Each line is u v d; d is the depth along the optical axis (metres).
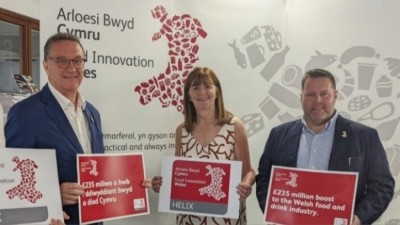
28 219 1.95
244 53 2.71
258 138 2.74
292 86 2.71
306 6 2.67
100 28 2.47
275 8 2.70
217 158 2.37
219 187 2.34
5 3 4.18
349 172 2.16
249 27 2.70
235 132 2.40
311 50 2.68
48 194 2.00
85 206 2.13
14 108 2.05
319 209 2.18
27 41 4.46
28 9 4.45
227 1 2.68
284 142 2.36
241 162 2.33
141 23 2.57
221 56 2.69
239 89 2.71
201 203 2.35
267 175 2.40
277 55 2.71
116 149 2.55
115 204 2.22
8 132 2.01
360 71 2.63
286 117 2.72
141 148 2.61
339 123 2.29
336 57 2.65
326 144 2.28
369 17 2.62
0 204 1.91
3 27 4.25
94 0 2.45
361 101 2.64
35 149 2.00
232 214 2.31
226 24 2.69
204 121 2.41
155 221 2.71
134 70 2.56
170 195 2.39
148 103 2.61
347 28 2.63
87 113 2.26
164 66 2.63
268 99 2.72
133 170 2.30
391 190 2.25
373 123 2.64
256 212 2.78
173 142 2.68
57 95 2.11
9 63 4.32
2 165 1.93
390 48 2.62
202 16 2.67
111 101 2.52
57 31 2.37
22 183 1.96
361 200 2.21
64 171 2.09
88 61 2.45
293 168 2.25
